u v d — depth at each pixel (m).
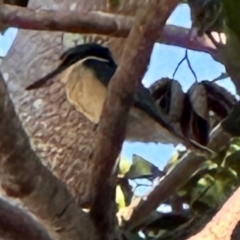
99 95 6.77
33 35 7.06
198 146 5.70
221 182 5.81
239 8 2.84
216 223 3.79
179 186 5.98
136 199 6.45
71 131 6.68
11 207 3.61
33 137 6.70
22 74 6.99
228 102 5.69
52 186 3.72
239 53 3.14
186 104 5.87
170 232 5.24
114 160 4.06
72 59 6.71
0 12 4.72
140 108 6.14
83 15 4.84
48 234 3.73
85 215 3.96
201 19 4.80
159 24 3.88
